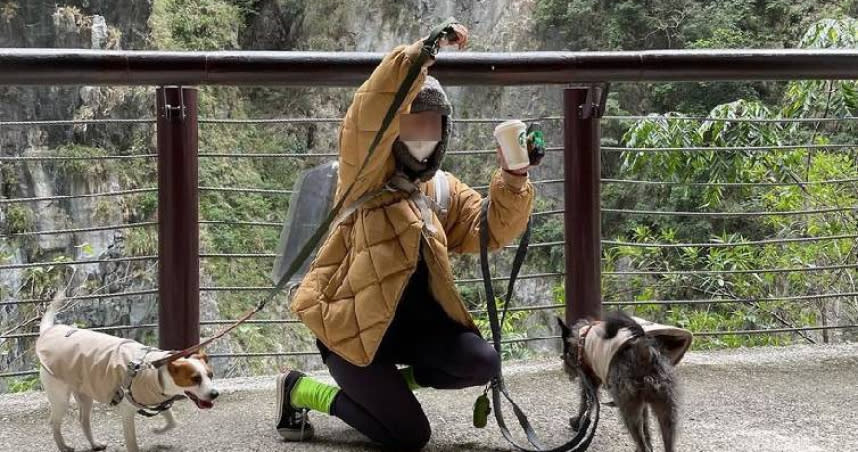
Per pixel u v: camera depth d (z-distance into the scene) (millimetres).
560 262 10391
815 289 5551
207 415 2924
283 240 2686
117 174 10297
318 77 3037
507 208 2500
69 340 2439
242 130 12500
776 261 5520
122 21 12312
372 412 2455
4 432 2785
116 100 10625
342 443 2588
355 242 2443
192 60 2953
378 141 2211
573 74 3146
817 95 5633
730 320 5594
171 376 2320
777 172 5594
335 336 2396
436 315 2545
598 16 12617
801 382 3205
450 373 2486
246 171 11836
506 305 2709
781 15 11828
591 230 3332
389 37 14430
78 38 11664
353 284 2389
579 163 3309
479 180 12242
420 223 2387
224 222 3377
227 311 9492
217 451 2527
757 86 10578
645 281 6832
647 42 12227
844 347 3701
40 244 9891
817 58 3230
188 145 3090
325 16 14688
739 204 8445
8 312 7621
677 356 2371
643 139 5539
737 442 2543
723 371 3355
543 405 2980
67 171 10227
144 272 8430
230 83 3020
